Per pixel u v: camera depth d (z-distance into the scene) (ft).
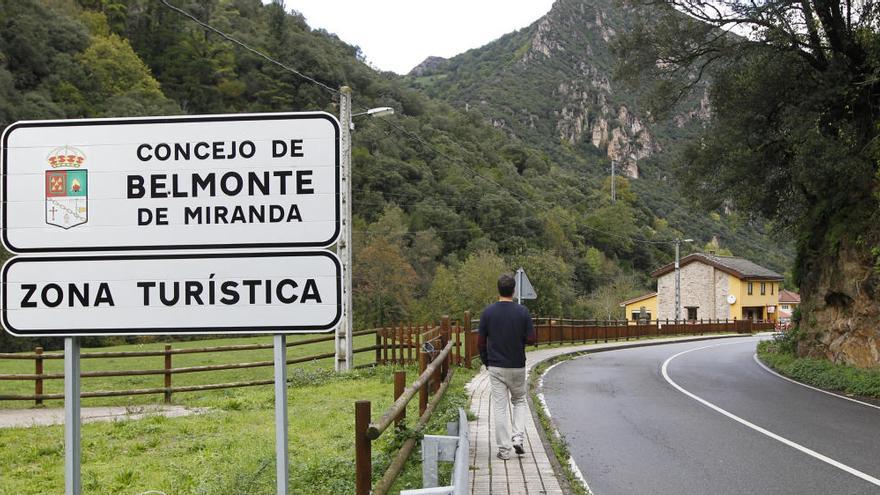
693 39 64.49
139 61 237.45
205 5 305.94
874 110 58.65
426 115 269.03
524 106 510.99
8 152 12.44
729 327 171.42
